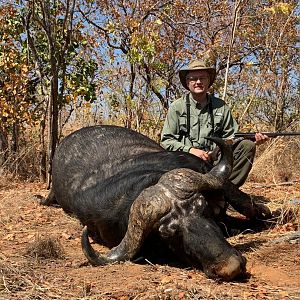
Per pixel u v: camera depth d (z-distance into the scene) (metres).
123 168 3.04
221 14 6.32
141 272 2.26
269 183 4.54
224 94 4.85
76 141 3.58
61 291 2.05
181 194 2.27
